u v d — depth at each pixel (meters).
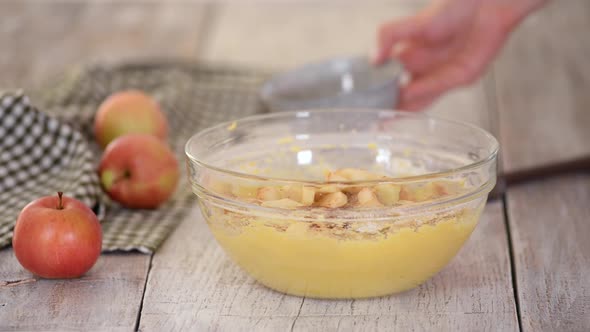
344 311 1.03
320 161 1.20
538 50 1.96
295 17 2.30
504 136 1.52
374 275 1.02
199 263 1.14
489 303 1.04
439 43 1.64
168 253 1.16
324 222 1.00
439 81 1.63
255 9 2.39
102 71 1.69
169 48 2.01
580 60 1.89
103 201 1.29
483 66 1.65
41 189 1.30
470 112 1.64
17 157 1.34
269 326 1.01
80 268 1.10
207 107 1.64
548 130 1.54
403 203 1.00
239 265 1.07
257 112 1.62
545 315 1.02
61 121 1.37
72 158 1.34
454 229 1.02
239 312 1.04
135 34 2.12
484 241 1.18
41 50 1.99
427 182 1.01
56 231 1.08
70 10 2.34
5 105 1.33
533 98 1.70
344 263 1.01
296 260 1.02
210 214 1.05
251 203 1.01
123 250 1.16
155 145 1.28
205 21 2.26
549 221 1.22
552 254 1.14
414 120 1.19
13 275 1.11
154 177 1.27
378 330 1.00
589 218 1.23
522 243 1.17
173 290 1.08
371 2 2.43
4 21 2.22
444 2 1.60
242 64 1.90
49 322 1.02
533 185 1.33
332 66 1.58
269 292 1.07
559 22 2.13
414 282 1.05
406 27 1.60
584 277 1.09
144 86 1.68
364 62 1.59
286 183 1.01
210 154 1.13
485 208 1.27
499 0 1.61
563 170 1.35
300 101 1.40
